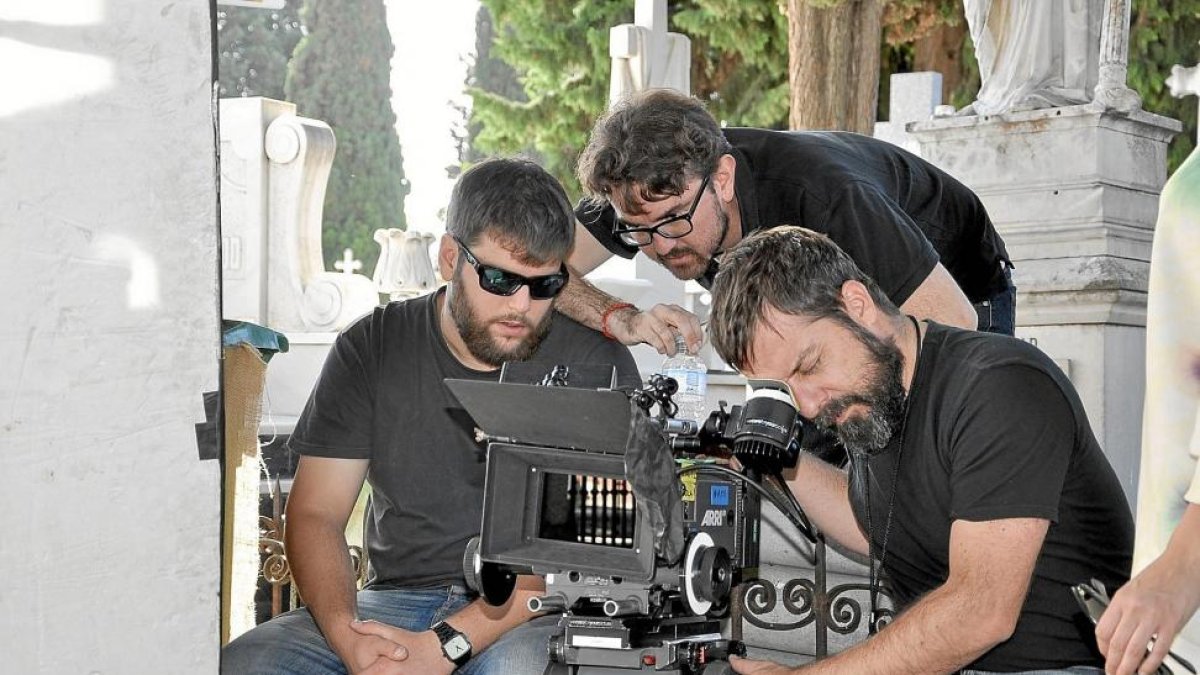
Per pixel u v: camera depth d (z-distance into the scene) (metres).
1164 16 15.36
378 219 20.38
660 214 3.04
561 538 2.18
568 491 2.18
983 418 2.32
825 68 13.66
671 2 16.67
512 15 16.06
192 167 1.94
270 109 6.66
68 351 1.91
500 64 22.03
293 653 2.81
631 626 2.20
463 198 2.82
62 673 1.92
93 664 1.93
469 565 2.25
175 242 1.94
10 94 1.88
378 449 3.03
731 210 3.14
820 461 2.94
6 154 1.88
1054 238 5.11
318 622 2.85
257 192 6.57
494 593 2.28
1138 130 5.21
